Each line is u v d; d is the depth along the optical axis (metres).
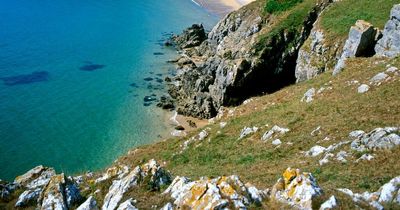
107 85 97.19
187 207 22.41
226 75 80.56
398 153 30.08
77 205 28.50
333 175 29.94
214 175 38.62
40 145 74.00
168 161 51.50
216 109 83.12
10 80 97.12
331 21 76.56
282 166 36.34
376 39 61.66
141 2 167.12
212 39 111.19
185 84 90.19
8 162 68.88
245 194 22.67
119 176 33.84
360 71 54.94
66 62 109.06
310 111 48.12
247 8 104.00
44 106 87.00
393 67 48.69
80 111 85.75
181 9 160.12
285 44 85.75
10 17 140.25
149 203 24.64
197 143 53.50
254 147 44.94
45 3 159.12
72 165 69.19
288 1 94.31
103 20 143.75
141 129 79.62
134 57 113.56
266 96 64.81
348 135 37.81
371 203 21.45
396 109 39.50
